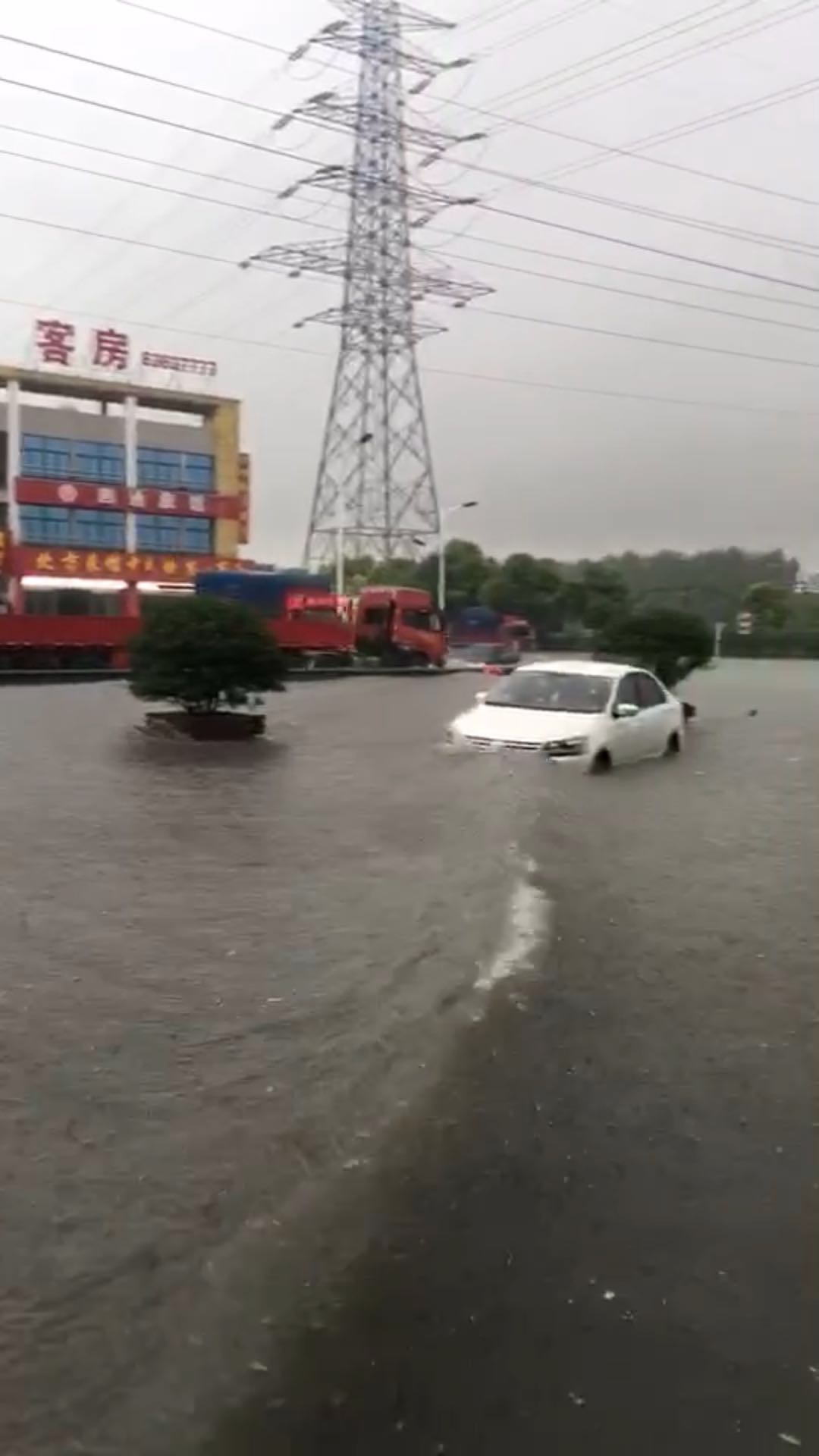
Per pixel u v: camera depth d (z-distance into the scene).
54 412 53.41
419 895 7.58
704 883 8.14
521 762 13.30
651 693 15.97
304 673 36.69
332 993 5.65
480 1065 4.81
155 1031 5.12
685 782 13.42
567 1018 5.38
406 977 5.91
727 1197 3.76
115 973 5.89
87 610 52.94
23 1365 2.87
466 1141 4.11
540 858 8.82
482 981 5.87
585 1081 4.66
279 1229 3.50
